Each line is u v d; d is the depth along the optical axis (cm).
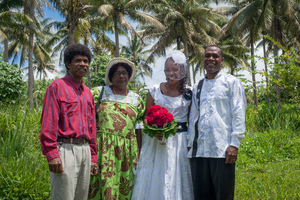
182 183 304
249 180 477
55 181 239
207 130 284
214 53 295
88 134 255
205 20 2123
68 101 245
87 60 261
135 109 314
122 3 1916
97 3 1952
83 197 258
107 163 290
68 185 239
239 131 274
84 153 250
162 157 305
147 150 314
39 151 530
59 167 233
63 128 241
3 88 939
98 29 2358
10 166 421
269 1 1822
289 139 761
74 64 254
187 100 317
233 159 272
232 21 1964
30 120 603
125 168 298
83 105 254
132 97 319
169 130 292
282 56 827
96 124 303
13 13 1528
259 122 961
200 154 286
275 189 416
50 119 237
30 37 1741
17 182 383
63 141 241
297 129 876
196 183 291
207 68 298
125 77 313
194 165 293
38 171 411
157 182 300
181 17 1975
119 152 295
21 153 471
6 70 983
